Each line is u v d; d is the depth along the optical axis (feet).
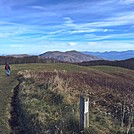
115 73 189.57
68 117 29.30
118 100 39.45
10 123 35.70
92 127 26.43
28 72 110.11
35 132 30.53
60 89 45.27
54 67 191.83
